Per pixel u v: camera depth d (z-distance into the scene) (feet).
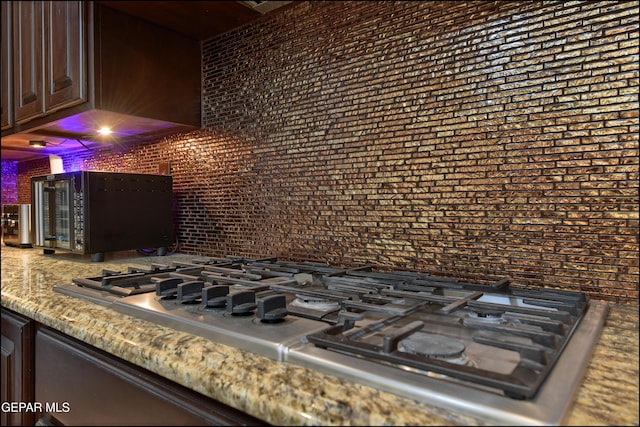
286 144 4.35
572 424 1.23
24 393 3.04
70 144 6.22
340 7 3.96
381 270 3.67
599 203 2.69
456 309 2.21
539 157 2.91
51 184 5.13
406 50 3.54
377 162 3.70
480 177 3.16
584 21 2.75
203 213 5.19
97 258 4.76
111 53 4.22
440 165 3.35
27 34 5.06
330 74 4.02
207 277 3.08
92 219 4.61
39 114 4.79
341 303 2.35
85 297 2.88
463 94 3.23
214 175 5.04
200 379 1.71
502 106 3.06
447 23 3.32
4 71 5.57
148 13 4.37
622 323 2.27
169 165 5.58
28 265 4.54
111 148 6.31
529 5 2.96
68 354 2.58
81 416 2.46
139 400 2.06
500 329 1.82
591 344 1.85
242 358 1.81
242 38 4.74
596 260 2.71
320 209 4.09
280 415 1.45
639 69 2.56
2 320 3.39
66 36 4.35
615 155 2.63
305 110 4.20
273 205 4.47
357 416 1.35
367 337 1.99
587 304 2.49
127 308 2.54
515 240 3.01
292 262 4.26
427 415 1.33
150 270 3.59
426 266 3.42
